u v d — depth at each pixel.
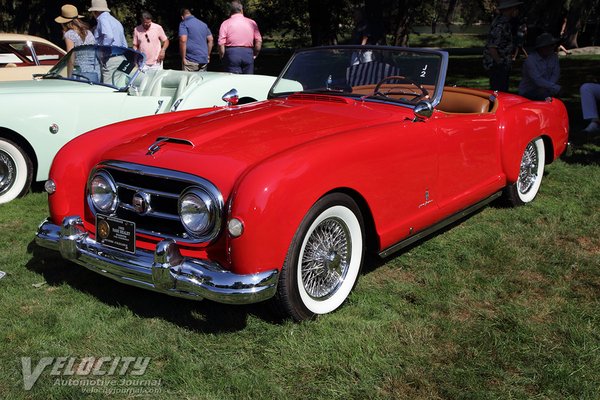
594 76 14.81
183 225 3.17
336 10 21.30
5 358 3.06
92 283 3.96
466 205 4.64
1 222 5.23
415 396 2.76
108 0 23.95
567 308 3.59
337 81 4.54
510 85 13.27
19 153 5.84
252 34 10.19
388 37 19.36
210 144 3.42
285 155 3.15
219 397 2.75
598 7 28.80
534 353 3.09
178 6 23.33
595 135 8.35
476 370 2.95
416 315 3.50
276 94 4.75
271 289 3.05
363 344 3.16
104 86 6.48
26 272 4.14
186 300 3.70
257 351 3.14
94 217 3.65
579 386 2.80
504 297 3.76
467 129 4.44
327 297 3.50
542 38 7.83
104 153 3.63
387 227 3.75
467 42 35.72
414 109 3.97
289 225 3.06
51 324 3.38
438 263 4.27
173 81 6.96
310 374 2.92
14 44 9.13
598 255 4.40
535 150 5.59
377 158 3.54
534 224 5.07
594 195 5.83
